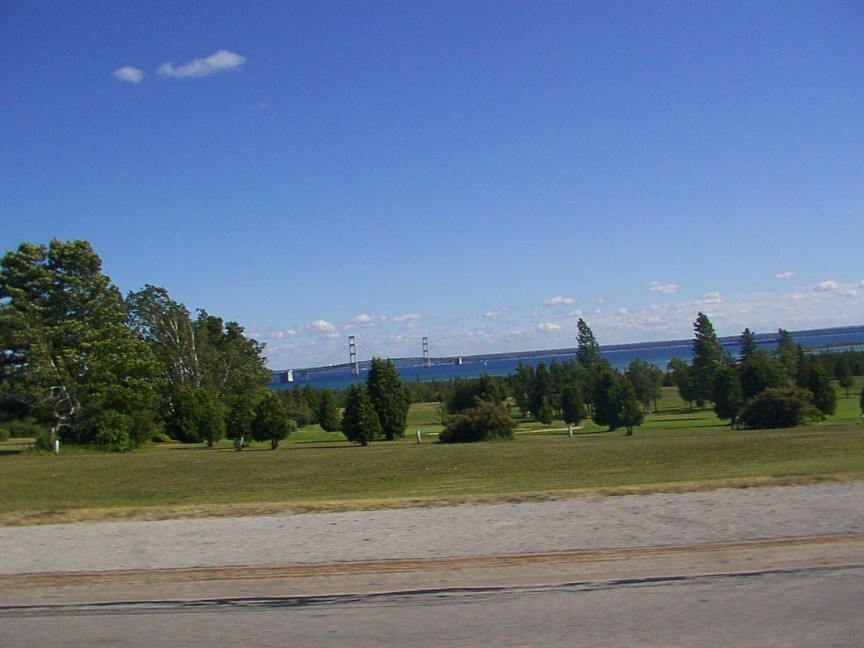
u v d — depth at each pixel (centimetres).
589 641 624
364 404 4516
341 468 2447
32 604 770
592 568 830
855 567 805
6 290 4716
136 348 4688
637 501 1143
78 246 4884
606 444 2970
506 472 2159
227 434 4812
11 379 4184
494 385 6656
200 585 817
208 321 7744
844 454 2078
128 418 4200
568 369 8406
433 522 1056
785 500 1105
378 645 632
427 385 13012
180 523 1099
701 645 609
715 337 7781
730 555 860
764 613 678
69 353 4309
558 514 1077
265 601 760
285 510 1173
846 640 612
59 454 3812
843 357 9188
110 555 932
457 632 656
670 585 765
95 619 722
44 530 1072
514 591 764
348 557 895
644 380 7850
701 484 1252
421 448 3247
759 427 4184
